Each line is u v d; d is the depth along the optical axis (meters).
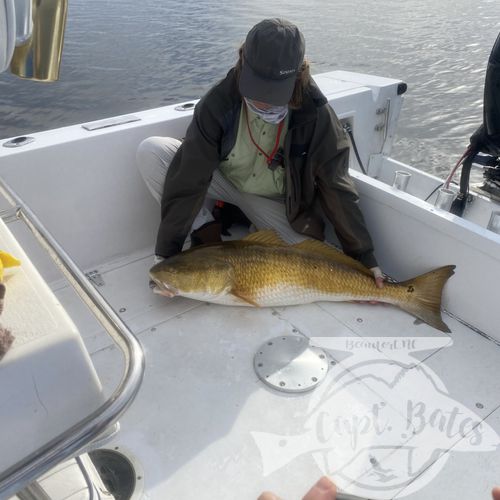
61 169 2.19
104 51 12.03
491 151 2.36
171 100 9.18
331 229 2.65
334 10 18.30
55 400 0.85
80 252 2.42
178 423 1.70
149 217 2.58
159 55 11.88
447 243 2.07
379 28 14.95
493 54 2.16
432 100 8.16
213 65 11.29
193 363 1.94
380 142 3.23
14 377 0.79
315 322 2.15
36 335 0.83
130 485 1.51
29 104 8.67
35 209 2.19
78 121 8.11
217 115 2.05
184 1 19.98
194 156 2.08
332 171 2.14
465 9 18.91
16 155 2.05
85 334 2.07
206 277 2.04
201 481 1.52
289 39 1.81
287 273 2.14
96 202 2.36
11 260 0.96
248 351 2.00
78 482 1.21
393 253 2.35
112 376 1.88
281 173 2.34
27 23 1.04
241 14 17.03
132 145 2.36
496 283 1.94
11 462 0.85
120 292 2.32
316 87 2.06
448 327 2.12
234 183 2.46
